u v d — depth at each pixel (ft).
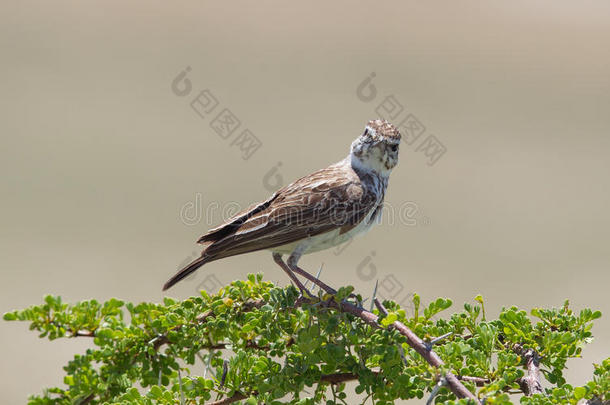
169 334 30.66
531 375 30.81
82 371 29.25
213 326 30.89
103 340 29.50
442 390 28.78
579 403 27.66
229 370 30.55
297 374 30.04
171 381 30.83
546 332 32.01
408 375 29.01
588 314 32.83
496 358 31.32
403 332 28.71
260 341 32.76
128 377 30.22
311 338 29.43
